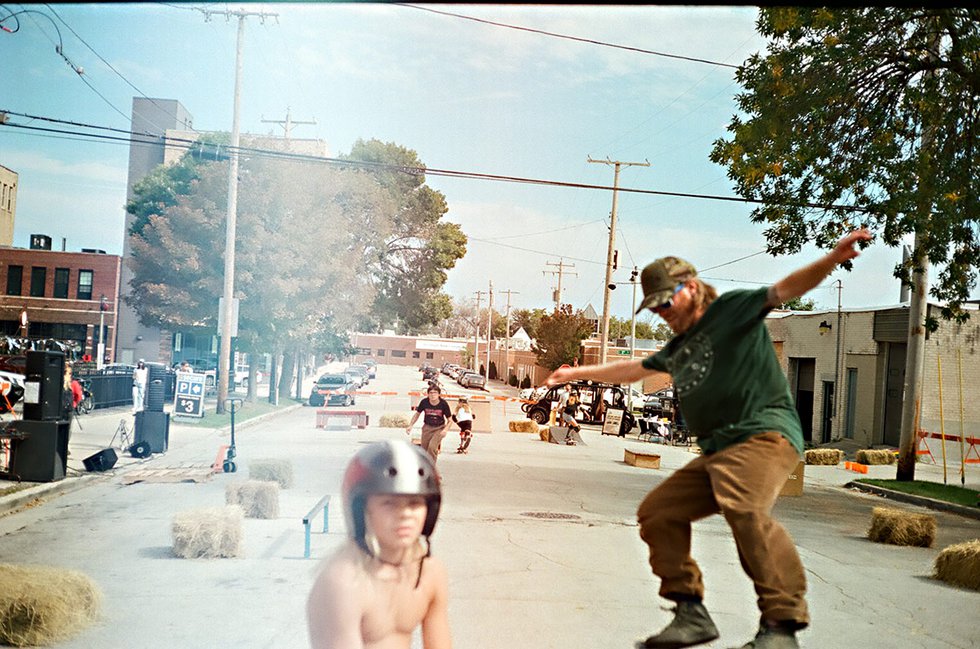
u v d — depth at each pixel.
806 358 42.75
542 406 44.06
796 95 17.97
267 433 29.28
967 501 20.75
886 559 12.20
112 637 6.95
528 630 7.48
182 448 22.97
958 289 20.22
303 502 14.49
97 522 12.34
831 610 8.93
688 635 3.52
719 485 3.46
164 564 9.64
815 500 20.11
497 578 9.48
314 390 46.28
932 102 17.47
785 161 18.47
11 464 15.55
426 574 2.93
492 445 28.97
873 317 37.12
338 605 2.77
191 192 44.91
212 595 8.30
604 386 45.06
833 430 39.59
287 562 9.80
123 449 21.50
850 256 3.39
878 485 23.62
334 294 44.12
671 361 3.81
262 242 42.75
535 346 75.31
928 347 35.12
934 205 18.41
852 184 18.52
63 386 15.89
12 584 6.86
